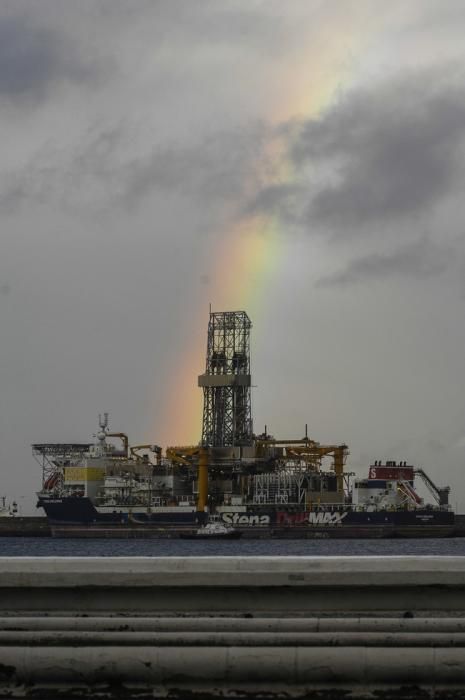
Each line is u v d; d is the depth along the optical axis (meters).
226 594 36.06
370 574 35.41
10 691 32.56
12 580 36.09
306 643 32.97
